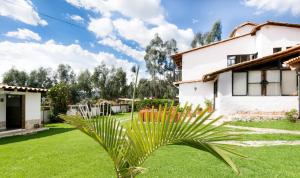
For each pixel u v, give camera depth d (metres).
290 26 18.86
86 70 47.19
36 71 46.28
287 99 15.06
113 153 2.61
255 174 5.63
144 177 5.57
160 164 6.59
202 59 21.81
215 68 21.52
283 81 15.23
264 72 15.39
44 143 10.55
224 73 15.73
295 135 10.48
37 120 16.69
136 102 30.22
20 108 16.39
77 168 6.45
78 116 2.54
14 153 8.50
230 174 5.69
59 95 22.47
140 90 48.31
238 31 24.94
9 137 13.00
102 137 2.57
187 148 8.59
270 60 15.25
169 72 51.34
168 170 6.07
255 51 20.77
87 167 6.52
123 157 2.62
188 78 21.97
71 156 7.78
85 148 9.05
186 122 2.40
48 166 6.66
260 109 15.30
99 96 46.56
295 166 6.25
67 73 51.41
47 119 22.34
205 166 6.37
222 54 21.47
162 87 49.81
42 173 6.07
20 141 11.42
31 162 7.14
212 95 20.03
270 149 8.16
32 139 12.05
